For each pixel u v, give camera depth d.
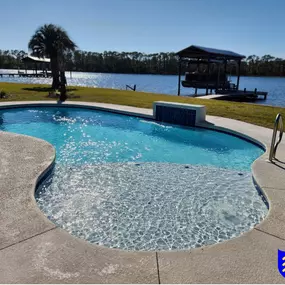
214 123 8.04
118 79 58.06
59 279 1.96
